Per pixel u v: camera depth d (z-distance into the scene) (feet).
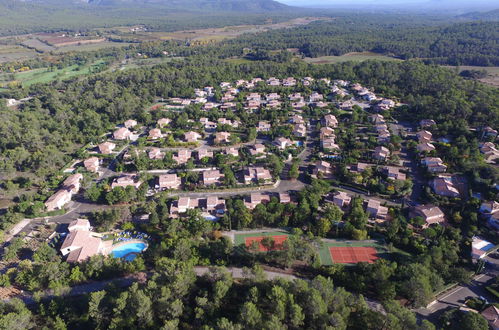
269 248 393.09
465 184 526.57
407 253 399.65
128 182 544.21
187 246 380.78
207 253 392.88
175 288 312.29
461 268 350.02
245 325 279.49
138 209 485.15
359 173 551.18
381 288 328.29
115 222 463.83
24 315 295.28
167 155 613.11
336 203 489.26
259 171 557.74
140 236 434.71
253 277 338.13
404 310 282.97
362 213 442.50
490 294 335.88
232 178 540.93
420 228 435.94
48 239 428.97
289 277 363.76
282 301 291.38
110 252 410.52
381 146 641.40
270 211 464.24
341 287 327.88
